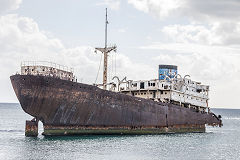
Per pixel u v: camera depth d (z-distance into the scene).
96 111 48.12
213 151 42.22
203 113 72.62
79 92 46.03
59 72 47.31
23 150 36.72
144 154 37.12
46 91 43.72
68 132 46.69
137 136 52.84
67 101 45.22
